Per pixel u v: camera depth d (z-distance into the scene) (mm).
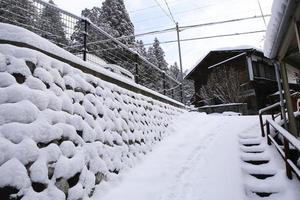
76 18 6680
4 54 3795
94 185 4375
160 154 6852
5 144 3129
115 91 6629
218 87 20453
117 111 6223
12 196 2971
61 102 4297
